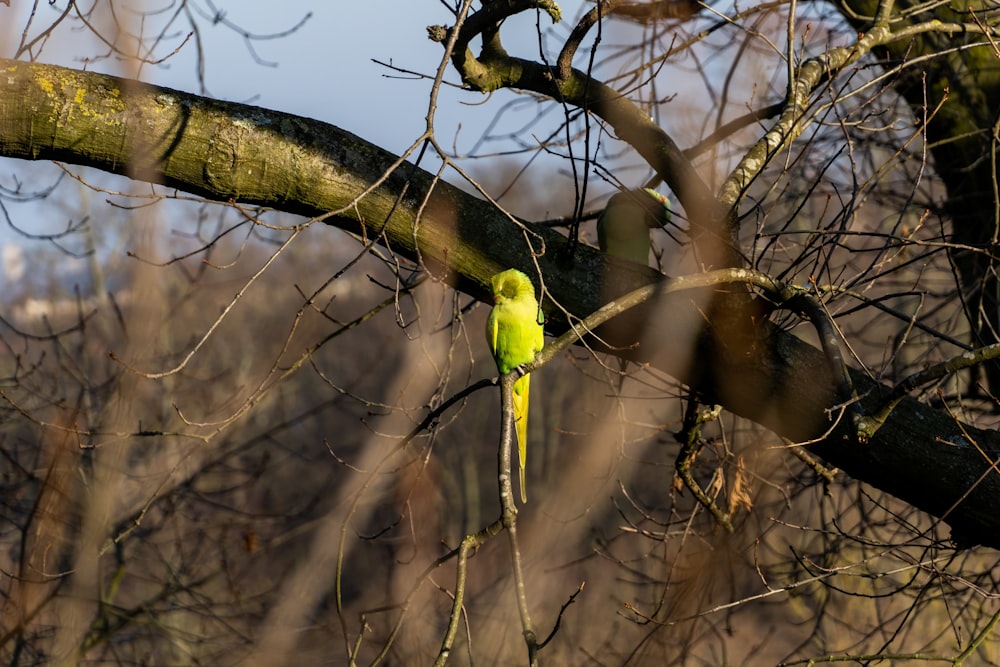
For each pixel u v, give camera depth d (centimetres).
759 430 1140
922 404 795
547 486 2295
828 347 707
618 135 862
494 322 735
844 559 1215
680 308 768
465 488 2938
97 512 1417
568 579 1834
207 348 1861
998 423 1154
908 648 1479
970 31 916
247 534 1619
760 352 777
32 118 687
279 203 750
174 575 1528
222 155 721
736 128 966
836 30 1187
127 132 703
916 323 820
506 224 777
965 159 1138
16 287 2031
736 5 923
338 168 745
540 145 766
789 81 814
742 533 1153
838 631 1477
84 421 1522
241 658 1557
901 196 1247
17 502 1483
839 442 785
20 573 1277
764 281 728
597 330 789
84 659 1409
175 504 1556
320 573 1945
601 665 1330
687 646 1005
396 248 773
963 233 1156
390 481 2030
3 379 1459
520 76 852
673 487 1085
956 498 775
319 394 2714
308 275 2462
